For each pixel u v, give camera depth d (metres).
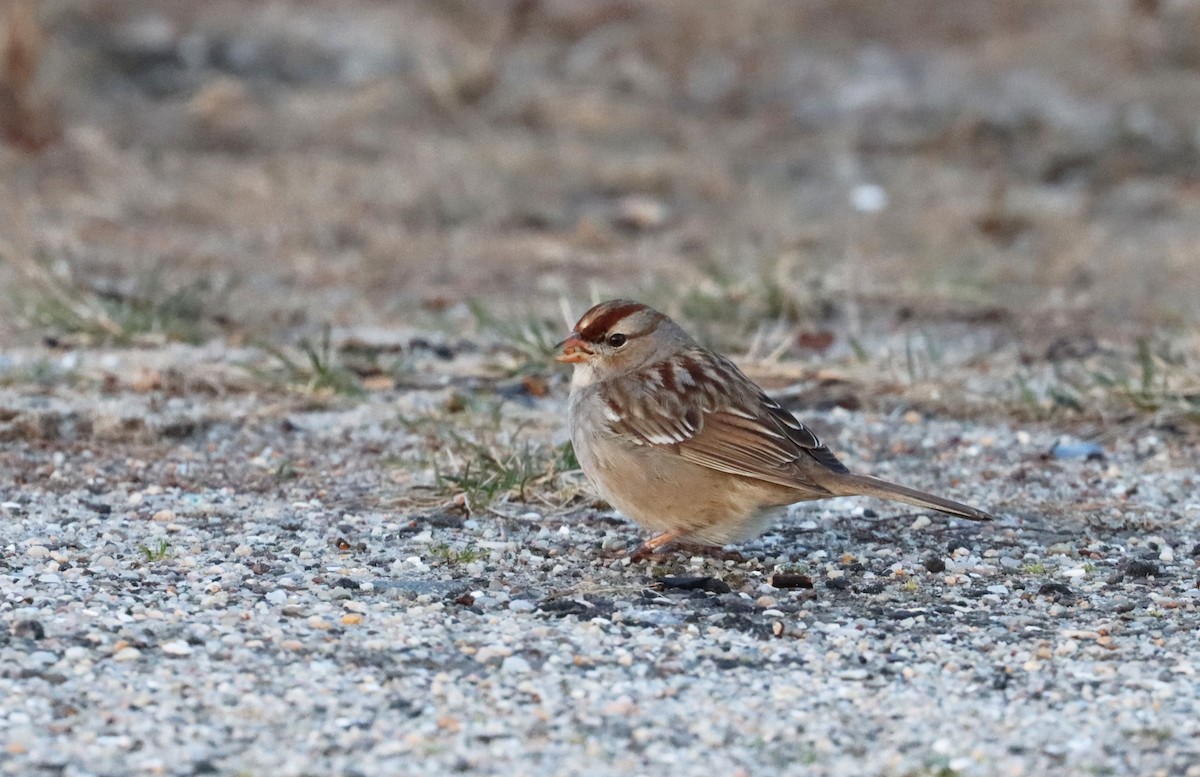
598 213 19.95
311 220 18.95
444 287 16.62
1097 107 24.09
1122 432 12.28
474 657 7.90
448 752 6.88
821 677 7.79
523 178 21.03
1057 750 6.99
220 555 9.30
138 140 21.84
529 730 7.11
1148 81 24.95
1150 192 21.22
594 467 9.45
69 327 14.36
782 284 15.62
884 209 20.33
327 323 13.52
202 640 7.95
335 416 12.44
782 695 7.55
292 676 7.58
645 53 26.25
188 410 12.31
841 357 14.47
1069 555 9.76
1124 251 18.66
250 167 20.73
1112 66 25.53
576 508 10.48
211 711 7.18
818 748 7.00
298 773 6.65
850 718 7.32
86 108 22.94
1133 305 16.47
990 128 23.30
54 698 7.24
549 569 9.36
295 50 25.59
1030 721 7.29
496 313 15.44
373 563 9.30
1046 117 23.62
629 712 7.32
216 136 22.19
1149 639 8.32
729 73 25.70
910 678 7.79
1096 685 7.71
